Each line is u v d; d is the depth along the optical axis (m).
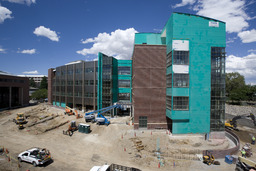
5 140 27.97
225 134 32.47
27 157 19.39
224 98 29.95
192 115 29.64
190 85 29.52
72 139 28.97
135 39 40.78
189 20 29.52
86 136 30.64
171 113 29.22
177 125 29.72
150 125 32.97
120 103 45.47
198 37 29.62
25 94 72.50
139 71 32.88
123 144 25.95
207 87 29.83
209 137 29.77
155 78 33.00
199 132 29.86
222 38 30.03
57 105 68.44
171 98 29.45
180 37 29.38
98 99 47.56
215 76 30.00
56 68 69.50
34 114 50.91
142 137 28.69
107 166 16.62
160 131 32.47
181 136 29.39
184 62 29.31
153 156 22.00
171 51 29.52
